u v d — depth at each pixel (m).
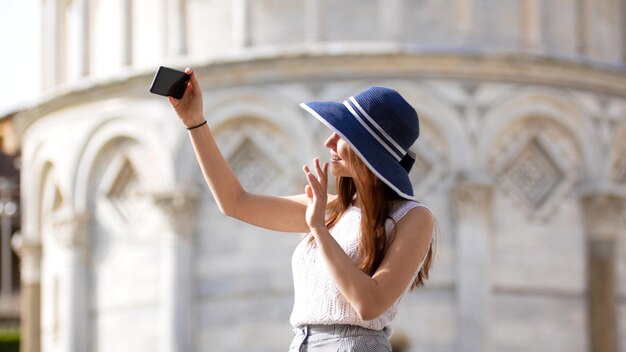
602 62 49.97
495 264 47.16
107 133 49.75
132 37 50.50
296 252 9.42
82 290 50.28
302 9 47.88
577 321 48.50
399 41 47.09
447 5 47.81
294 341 9.27
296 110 46.75
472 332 46.22
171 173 48.09
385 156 9.18
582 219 49.22
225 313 47.38
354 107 9.27
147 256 48.88
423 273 9.69
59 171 51.38
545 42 49.03
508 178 47.91
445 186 46.91
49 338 53.06
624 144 50.50
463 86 47.38
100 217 50.31
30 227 54.97
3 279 92.88
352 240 9.23
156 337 48.28
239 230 47.66
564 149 48.88
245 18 48.19
